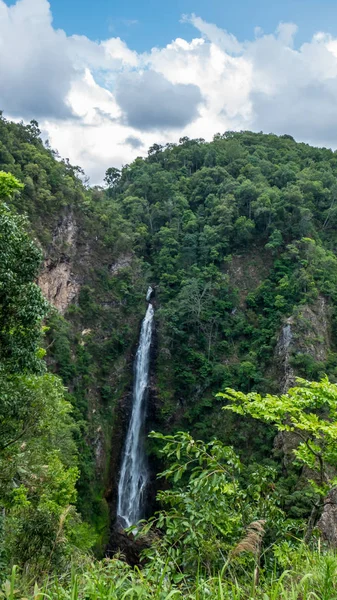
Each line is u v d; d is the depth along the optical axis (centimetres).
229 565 408
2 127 3922
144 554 447
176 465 504
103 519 3319
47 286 3866
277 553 447
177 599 314
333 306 3906
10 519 864
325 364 3431
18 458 1138
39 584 456
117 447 3944
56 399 1422
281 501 584
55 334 3584
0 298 941
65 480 1576
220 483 491
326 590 311
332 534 1098
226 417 3756
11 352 977
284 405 662
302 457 704
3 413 959
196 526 457
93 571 336
